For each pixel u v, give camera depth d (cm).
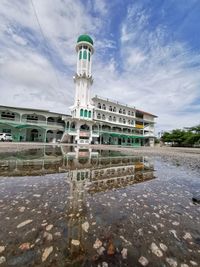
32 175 518
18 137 3123
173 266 168
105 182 479
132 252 185
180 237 217
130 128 4369
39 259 170
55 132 3525
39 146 1892
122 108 4259
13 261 167
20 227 222
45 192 364
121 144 4172
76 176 532
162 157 1352
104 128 3778
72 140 3316
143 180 528
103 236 211
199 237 219
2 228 219
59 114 3462
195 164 953
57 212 270
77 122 3164
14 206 286
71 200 325
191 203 339
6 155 984
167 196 378
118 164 848
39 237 203
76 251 183
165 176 602
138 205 318
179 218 270
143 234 220
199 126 4269
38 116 3388
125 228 232
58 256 174
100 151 1709
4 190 368
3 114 2992
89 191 389
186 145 4669
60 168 652
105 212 280
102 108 3841
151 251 188
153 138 5025
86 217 258
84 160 932
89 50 3472
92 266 163
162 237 215
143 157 1295
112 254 181
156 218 267
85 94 3353
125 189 421
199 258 181
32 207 285
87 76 3347
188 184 493
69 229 223
